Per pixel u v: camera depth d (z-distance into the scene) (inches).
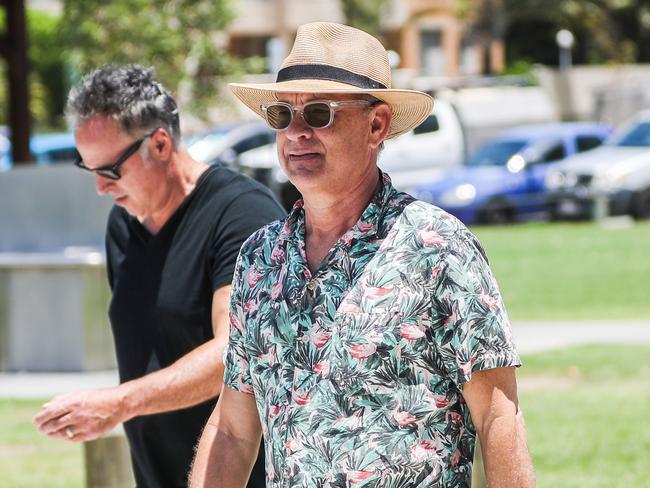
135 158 223.9
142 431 227.0
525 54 2972.4
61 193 618.8
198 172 230.1
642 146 1515.7
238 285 175.9
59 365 601.3
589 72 2456.9
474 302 160.7
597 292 884.0
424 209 165.6
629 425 474.6
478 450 179.6
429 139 1572.3
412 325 160.6
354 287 163.2
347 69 170.2
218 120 1839.3
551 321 765.3
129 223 233.8
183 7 1724.9
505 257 1096.8
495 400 161.6
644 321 756.6
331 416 161.6
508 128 1775.3
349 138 168.1
